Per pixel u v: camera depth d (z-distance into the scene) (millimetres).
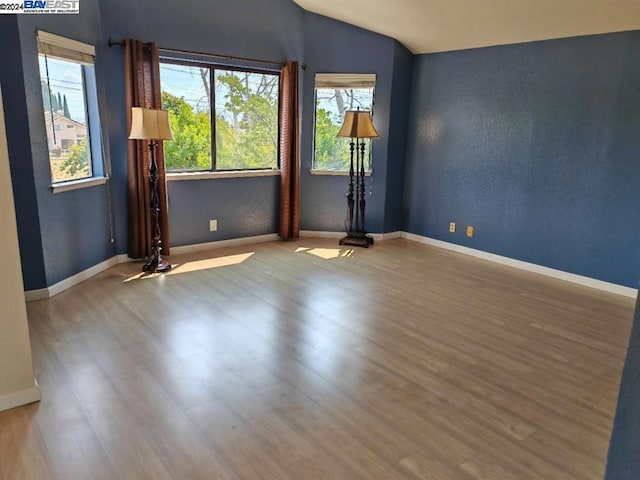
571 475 1866
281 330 3129
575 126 4164
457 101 5117
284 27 5191
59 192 3688
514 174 4684
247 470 1847
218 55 4797
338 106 5566
